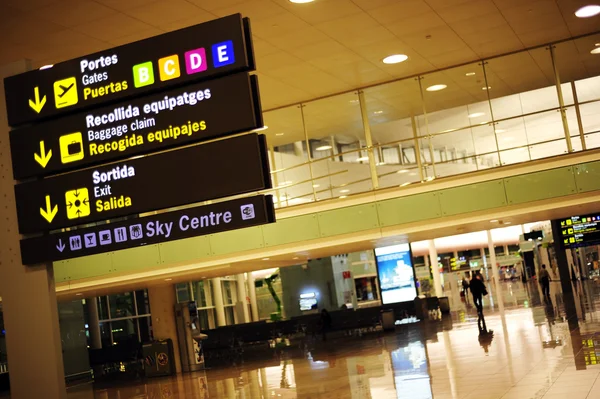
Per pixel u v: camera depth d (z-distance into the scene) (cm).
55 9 1076
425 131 1792
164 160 794
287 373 1783
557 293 3650
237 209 767
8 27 1112
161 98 797
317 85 1739
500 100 1777
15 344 841
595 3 1458
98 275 1983
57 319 842
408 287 3195
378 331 2966
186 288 3684
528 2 1388
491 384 1076
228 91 772
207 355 3134
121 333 3512
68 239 822
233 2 1152
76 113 834
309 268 4428
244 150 767
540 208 1666
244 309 4197
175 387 1931
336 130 1853
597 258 4703
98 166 830
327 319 3028
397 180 1781
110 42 1236
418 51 1590
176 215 786
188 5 1135
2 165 861
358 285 4656
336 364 1800
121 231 805
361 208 1795
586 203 1653
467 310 3441
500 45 1652
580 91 1717
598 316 1938
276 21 1270
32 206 839
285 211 1852
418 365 1459
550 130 1712
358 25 1358
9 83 859
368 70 1680
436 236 2194
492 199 1702
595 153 1650
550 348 1405
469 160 1739
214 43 776
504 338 1741
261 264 2188
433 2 1303
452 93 1788
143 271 1945
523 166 1694
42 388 829
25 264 838
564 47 1692
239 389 1579
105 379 2758
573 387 956
